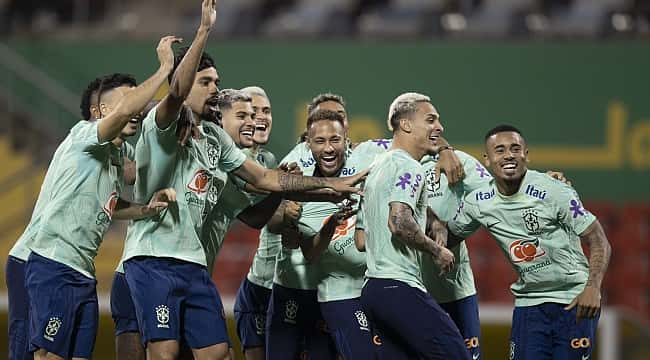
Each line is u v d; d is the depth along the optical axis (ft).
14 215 157.48
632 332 106.01
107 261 149.28
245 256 151.33
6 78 162.20
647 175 153.38
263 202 75.15
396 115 70.03
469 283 79.30
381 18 168.86
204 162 68.18
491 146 73.05
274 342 80.38
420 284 67.97
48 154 159.63
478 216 74.64
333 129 75.56
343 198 70.95
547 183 72.90
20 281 70.59
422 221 69.46
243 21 169.17
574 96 154.30
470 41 155.53
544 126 154.71
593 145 154.30
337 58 157.28
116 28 169.17
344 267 76.23
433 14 165.37
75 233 67.67
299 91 157.58
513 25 163.22
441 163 76.74
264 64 158.10
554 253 73.00
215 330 67.10
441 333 66.39
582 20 164.35
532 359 73.56
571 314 72.84
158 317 65.82
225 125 77.61
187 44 159.33
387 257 67.62
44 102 161.89
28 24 171.12
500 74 155.22
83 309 68.33
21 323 70.59
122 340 73.51
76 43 161.58
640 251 152.56
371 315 68.59
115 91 71.31
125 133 68.39
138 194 68.23
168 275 66.59
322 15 170.91
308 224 77.56
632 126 153.58
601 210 153.38
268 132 81.82
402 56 156.56
